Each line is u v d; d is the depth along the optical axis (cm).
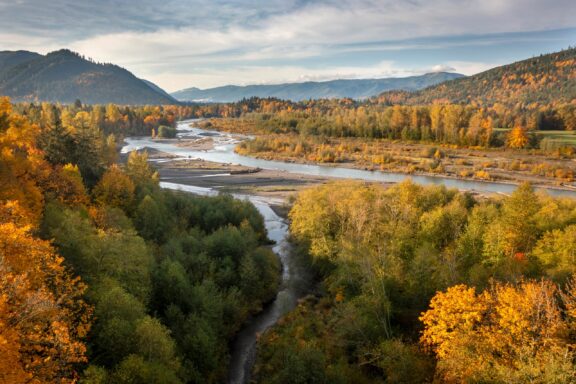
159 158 16762
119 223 4534
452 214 5288
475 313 2475
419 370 2803
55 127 5806
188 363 3044
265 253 5378
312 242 5403
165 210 6141
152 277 3747
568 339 2225
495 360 2258
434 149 16862
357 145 19525
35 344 1730
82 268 3097
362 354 3269
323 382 2847
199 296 3666
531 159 15125
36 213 3512
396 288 3862
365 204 5447
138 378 2292
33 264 2078
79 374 2194
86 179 5803
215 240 4975
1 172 3500
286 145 19150
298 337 3769
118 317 2630
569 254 3853
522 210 4744
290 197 9694
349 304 3659
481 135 18062
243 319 4284
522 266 3819
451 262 3697
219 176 13088
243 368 3547
